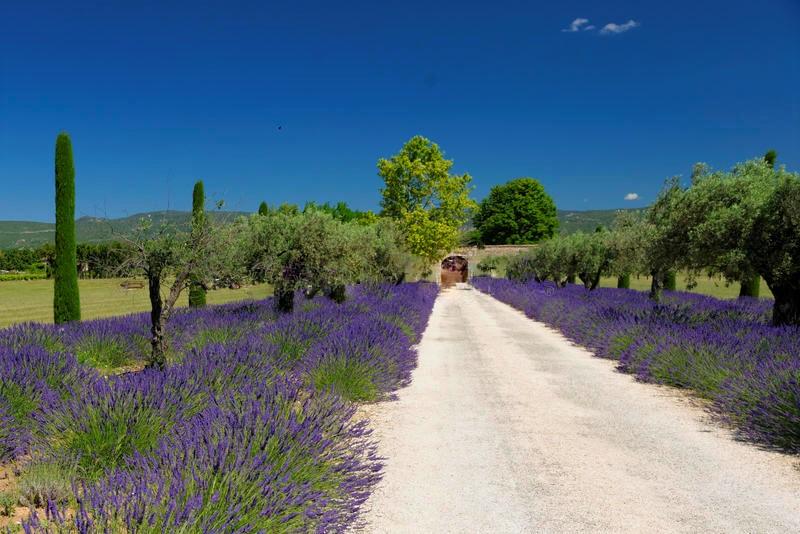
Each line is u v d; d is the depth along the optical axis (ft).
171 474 11.76
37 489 13.58
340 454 15.79
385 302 60.59
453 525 13.24
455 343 47.24
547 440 20.08
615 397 27.07
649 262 46.52
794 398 19.80
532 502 14.57
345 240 51.49
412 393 27.89
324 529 11.65
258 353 27.61
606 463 17.63
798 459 18.06
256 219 48.83
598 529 13.00
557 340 49.47
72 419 16.46
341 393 24.70
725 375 26.37
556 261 103.40
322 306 56.95
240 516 10.32
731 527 13.09
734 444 19.69
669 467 17.28
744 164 40.68
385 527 13.15
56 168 52.42
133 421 16.02
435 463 17.61
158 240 28.14
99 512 9.93
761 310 55.36
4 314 82.33
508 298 98.89
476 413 23.98
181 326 41.34
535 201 236.22
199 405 19.13
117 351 35.04
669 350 30.99
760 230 34.50
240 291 125.18
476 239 250.37
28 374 21.09
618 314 46.50
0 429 16.85
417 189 114.62
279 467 12.74
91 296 114.52
